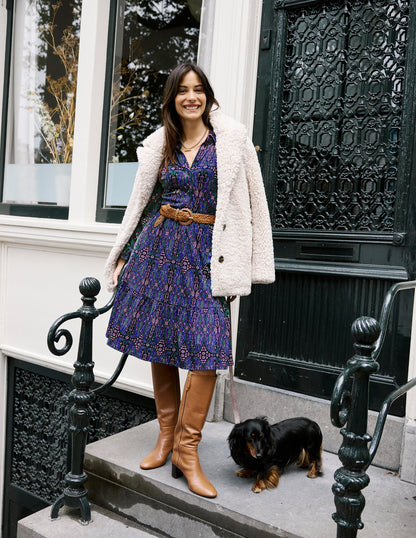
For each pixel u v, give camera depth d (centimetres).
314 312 269
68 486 224
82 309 220
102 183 364
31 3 418
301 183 277
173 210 207
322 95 271
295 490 210
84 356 221
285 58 282
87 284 218
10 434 417
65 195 396
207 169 202
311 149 274
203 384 204
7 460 420
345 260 261
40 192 411
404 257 246
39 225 358
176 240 206
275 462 206
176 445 211
